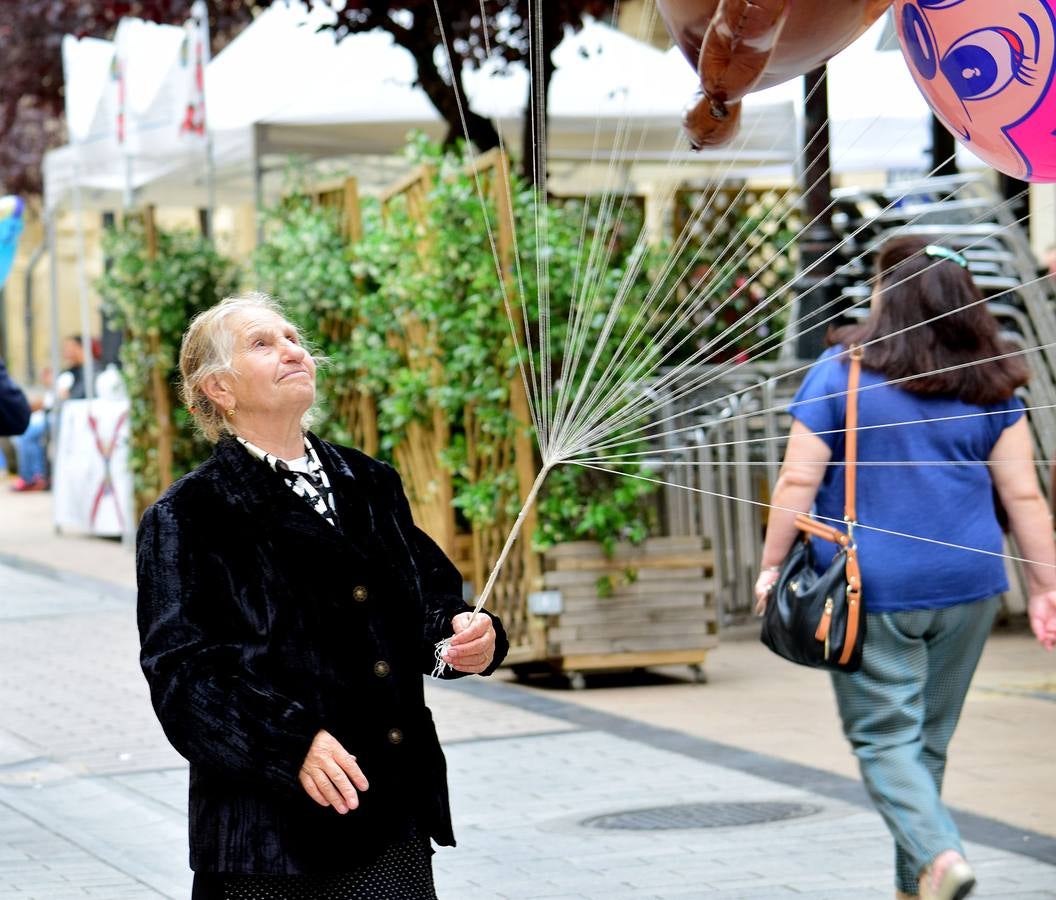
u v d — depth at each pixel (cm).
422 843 424
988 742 944
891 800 577
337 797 397
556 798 843
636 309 1134
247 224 2862
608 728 1016
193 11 1834
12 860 739
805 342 1384
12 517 2639
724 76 402
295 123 1817
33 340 4425
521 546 1176
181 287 1889
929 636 597
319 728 401
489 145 1678
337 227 1533
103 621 1495
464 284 1220
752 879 692
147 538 416
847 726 598
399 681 421
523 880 699
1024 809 792
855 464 573
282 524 417
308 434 443
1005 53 402
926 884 566
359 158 2045
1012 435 608
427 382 1312
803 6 413
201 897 418
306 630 413
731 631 1358
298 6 1698
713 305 1288
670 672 1212
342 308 1480
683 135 444
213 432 435
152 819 813
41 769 929
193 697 399
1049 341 1327
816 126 1080
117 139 2027
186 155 1991
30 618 1516
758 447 1346
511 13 1577
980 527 597
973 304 543
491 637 426
